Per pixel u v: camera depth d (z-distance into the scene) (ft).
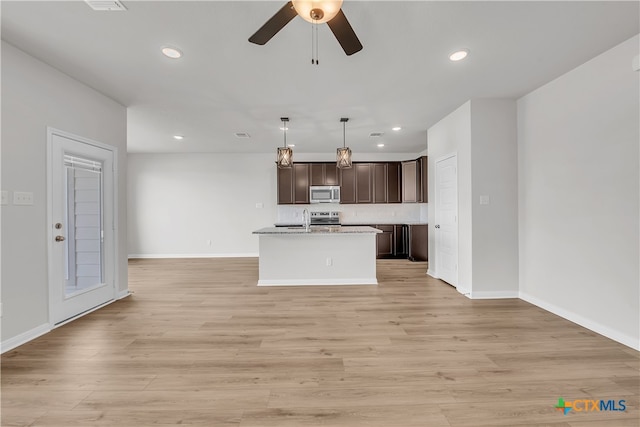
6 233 7.54
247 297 12.26
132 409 5.34
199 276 16.15
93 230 10.65
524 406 5.39
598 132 8.40
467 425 4.94
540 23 6.88
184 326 9.18
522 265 11.62
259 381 6.20
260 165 22.79
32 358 7.13
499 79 9.86
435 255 15.57
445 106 12.48
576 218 9.15
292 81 9.98
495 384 6.06
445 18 6.69
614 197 8.00
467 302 11.38
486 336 8.34
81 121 9.96
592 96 8.56
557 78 9.76
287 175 21.90
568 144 9.38
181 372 6.54
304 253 14.39
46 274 8.68
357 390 5.90
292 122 14.60
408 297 12.15
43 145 8.57
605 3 6.19
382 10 6.40
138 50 7.98
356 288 13.58
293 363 6.93
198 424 4.98
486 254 11.80
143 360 7.06
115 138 11.66
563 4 6.23
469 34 7.31
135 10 6.36
